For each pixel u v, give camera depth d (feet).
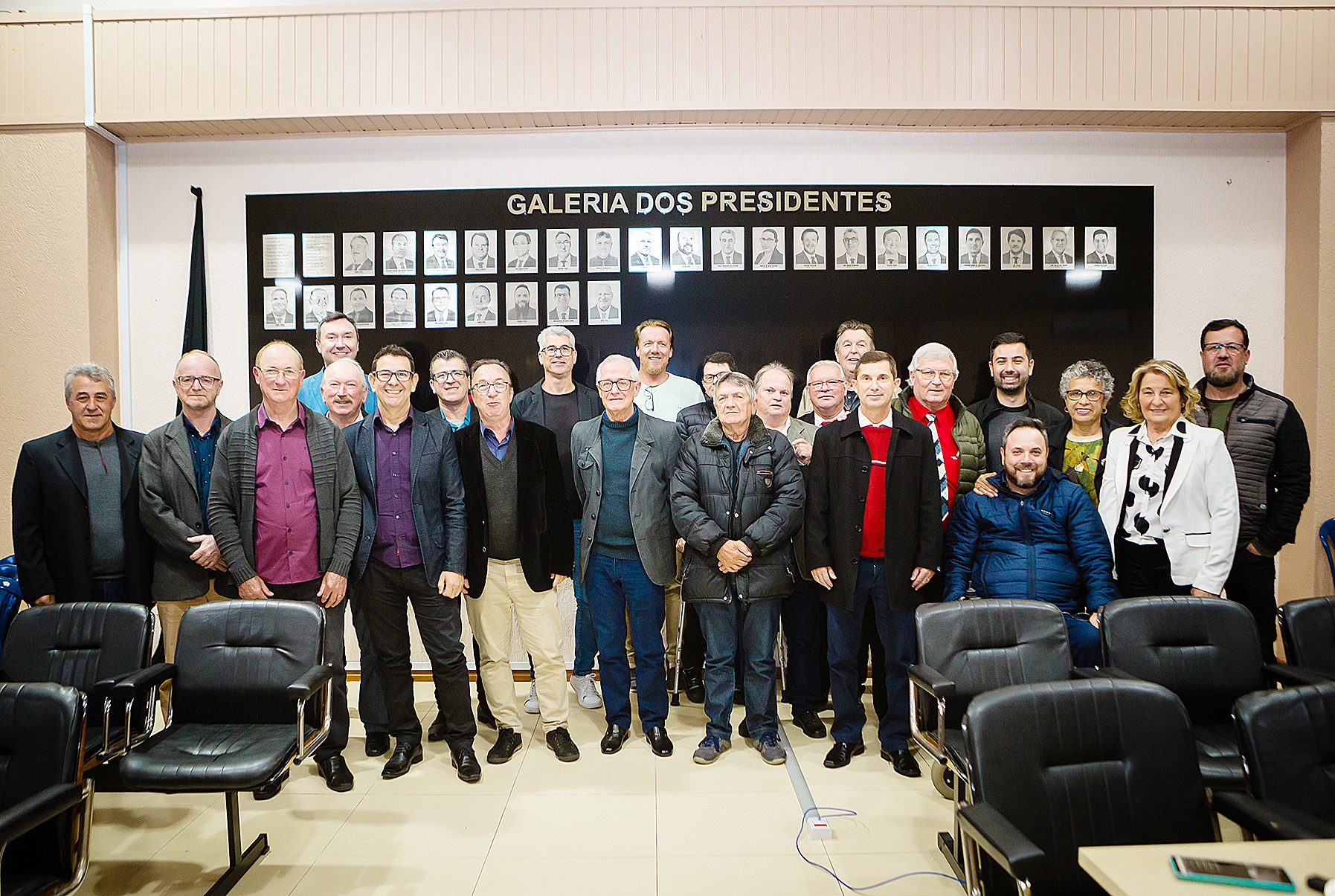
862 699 12.39
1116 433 10.11
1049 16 11.89
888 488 9.18
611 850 7.71
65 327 12.22
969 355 12.73
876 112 12.01
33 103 12.09
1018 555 9.21
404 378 9.34
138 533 9.39
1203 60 11.95
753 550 9.33
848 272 12.73
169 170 12.80
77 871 5.51
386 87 11.93
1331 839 4.34
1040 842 4.89
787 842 7.83
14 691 5.63
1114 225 12.77
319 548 9.10
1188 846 4.28
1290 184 12.69
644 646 9.95
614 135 12.69
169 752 6.88
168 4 12.53
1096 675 7.34
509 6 11.82
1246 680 7.53
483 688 11.16
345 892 7.02
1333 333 12.18
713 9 11.86
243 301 12.86
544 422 11.83
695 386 12.51
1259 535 10.58
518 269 12.75
